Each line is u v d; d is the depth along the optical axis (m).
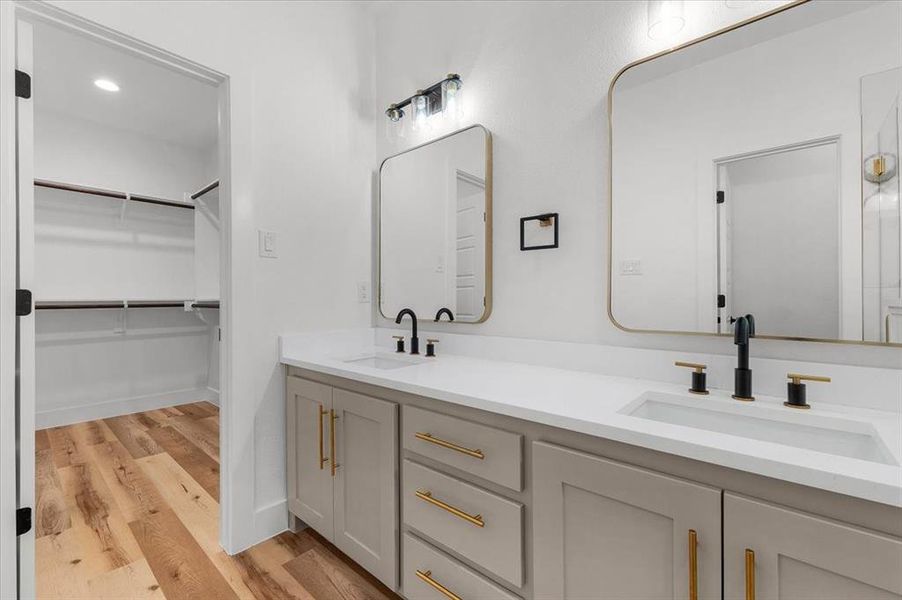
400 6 2.16
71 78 2.82
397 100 2.17
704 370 1.25
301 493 1.78
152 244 3.80
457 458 1.20
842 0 1.06
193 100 3.14
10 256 1.27
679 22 1.31
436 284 1.98
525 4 1.69
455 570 1.21
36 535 1.81
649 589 0.86
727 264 1.23
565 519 0.98
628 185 1.40
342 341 2.08
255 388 1.78
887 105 1.01
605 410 1.00
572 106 1.55
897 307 1.00
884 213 1.01
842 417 0.96
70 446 2.85
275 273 1.85
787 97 1.13
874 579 0.63
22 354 1.32
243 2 1.74
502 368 1.58
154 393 3.79
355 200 2.18
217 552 1.71
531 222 1.65
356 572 1.60
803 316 1.11
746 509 0.74
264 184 1.81
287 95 1.89
